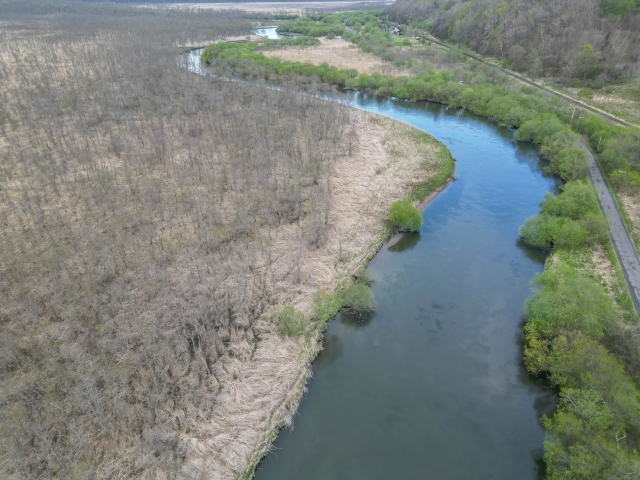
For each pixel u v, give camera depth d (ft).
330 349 129.70
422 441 104.42
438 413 111.34
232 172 208.13
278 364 117.91
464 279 158.61
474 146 268.41
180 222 169.78
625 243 165.27
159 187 189.67
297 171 214.69
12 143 222.48
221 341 121.19
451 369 123.75
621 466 85.35
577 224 166.50
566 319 121.19
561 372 110.42
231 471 93.20
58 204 175.63
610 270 150.61
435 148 255.70
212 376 110.42
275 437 102.78
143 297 132.67
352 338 133.69
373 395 115.75
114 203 175.83
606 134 238.89
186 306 129.90
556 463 93.56
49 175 192.95
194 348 114.11
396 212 180.55
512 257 170.30
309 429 106.22
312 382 118.83
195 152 225.35
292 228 173.99
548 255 169.68
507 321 140.05
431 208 202.69
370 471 97.40
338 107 310.45
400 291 152.56
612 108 290.76
